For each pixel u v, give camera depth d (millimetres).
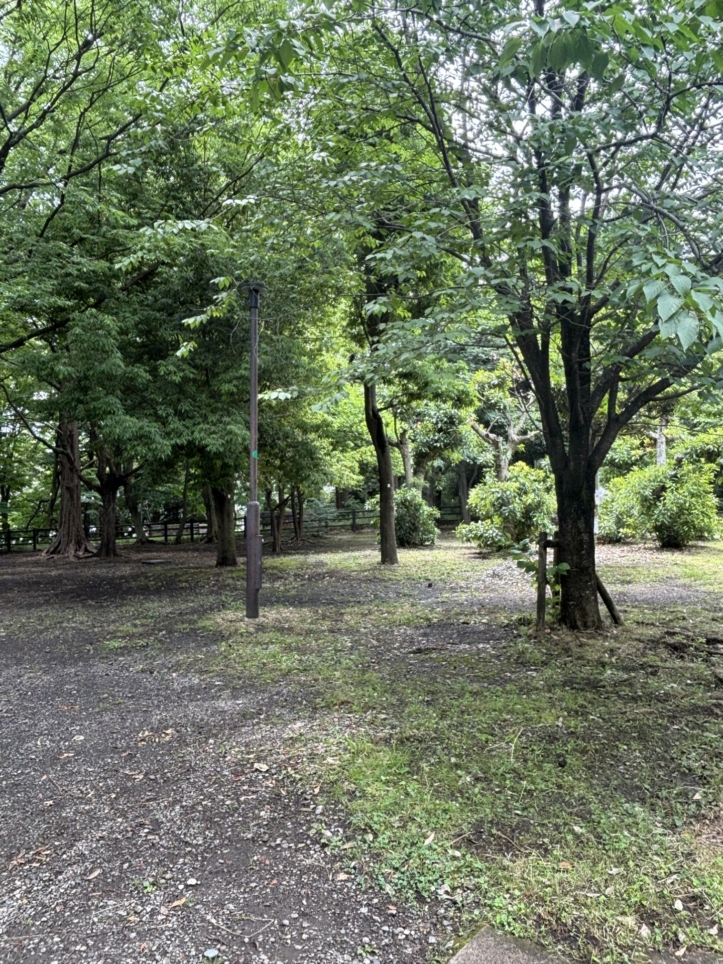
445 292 4609
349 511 23406
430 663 5266
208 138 10219
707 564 10531
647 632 5879
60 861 2594
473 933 2098
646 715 3922
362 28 5406
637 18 2516
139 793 3164
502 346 5660
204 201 10508
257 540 7379
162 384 10203
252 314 7250
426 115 5500
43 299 8844
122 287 10602
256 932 2148
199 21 10070
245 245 8789
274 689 4727
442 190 5207
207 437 9703
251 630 6762
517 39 2336
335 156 5855
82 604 9047
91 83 10000
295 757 3490
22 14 8992
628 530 13969
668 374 4645
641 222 3938
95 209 9406
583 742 3551
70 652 6156
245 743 3723
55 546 17312
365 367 5102
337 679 4906
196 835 2766
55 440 18203
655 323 3580
